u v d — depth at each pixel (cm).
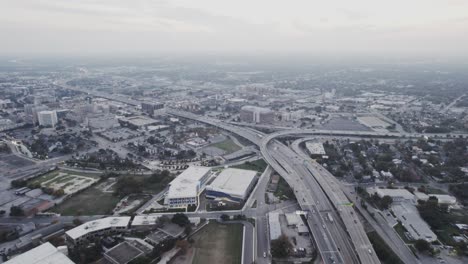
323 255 18312
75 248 18512
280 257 18275
